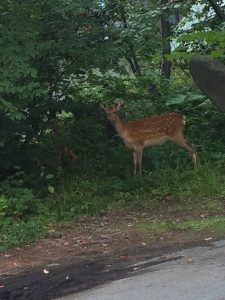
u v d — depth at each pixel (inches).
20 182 404.5
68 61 434.6
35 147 455.2
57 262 271.1
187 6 495.5
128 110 525.3
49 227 347.3
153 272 229.3
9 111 360.5
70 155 467.2
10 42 361.7
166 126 459.8
